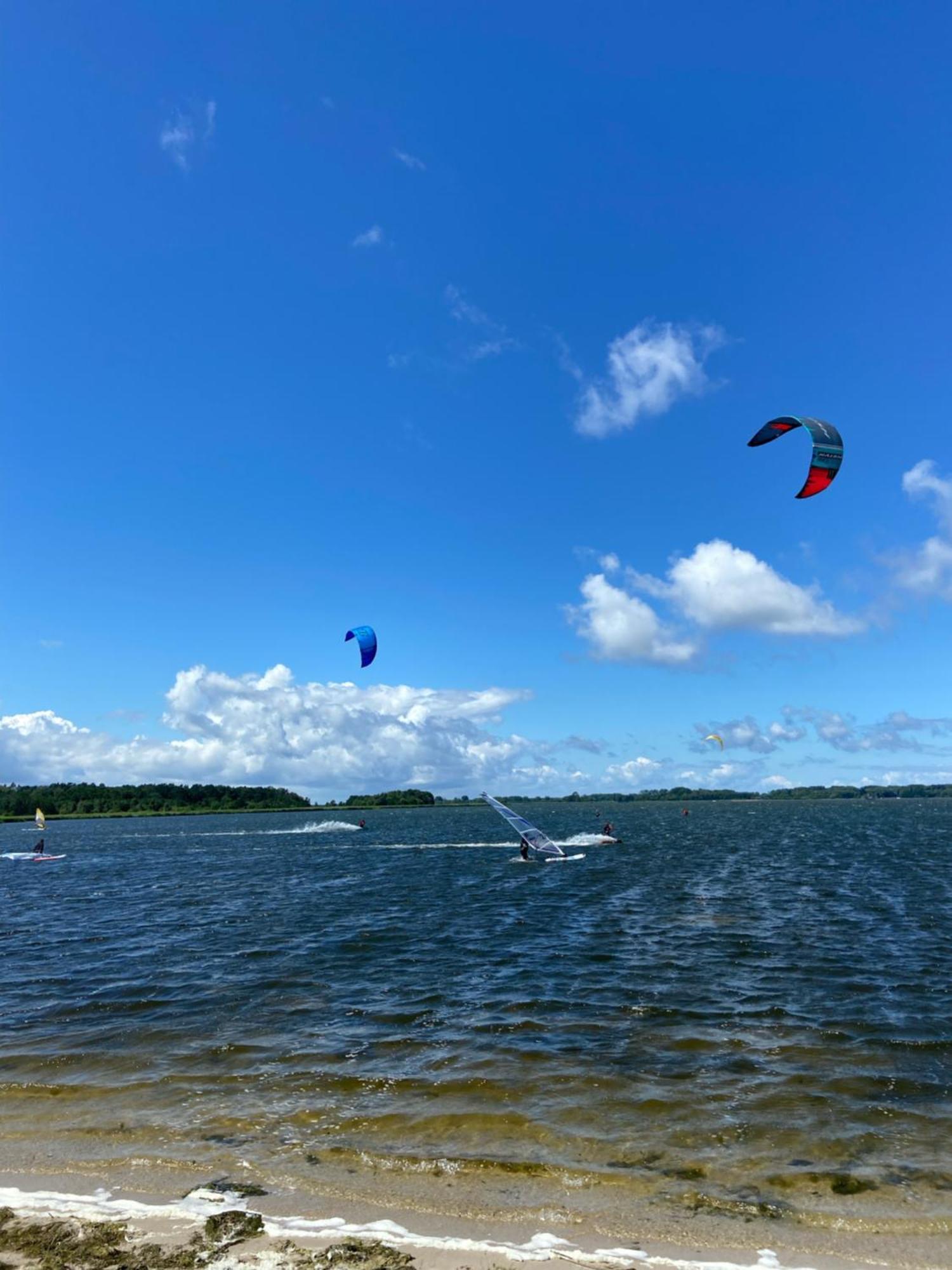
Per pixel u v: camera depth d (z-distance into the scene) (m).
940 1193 10.09
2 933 32.12
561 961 23.52
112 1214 9.84
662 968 22.36
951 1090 13.42
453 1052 15.55
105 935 30.55
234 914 35.28
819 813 176.00
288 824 162.00
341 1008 18.83
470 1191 10.28
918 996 19.19
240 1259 8.79
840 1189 10.19
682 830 102.50
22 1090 14.07
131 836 123.62
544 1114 12.59
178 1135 12.05
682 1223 9.46
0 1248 9.09
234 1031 17.25
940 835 86.75
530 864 56.34
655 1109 12.74
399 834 108.12
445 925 30.78
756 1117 12.39
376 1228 9.41
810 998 19.11
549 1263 8.67
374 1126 12.22
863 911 32.38
